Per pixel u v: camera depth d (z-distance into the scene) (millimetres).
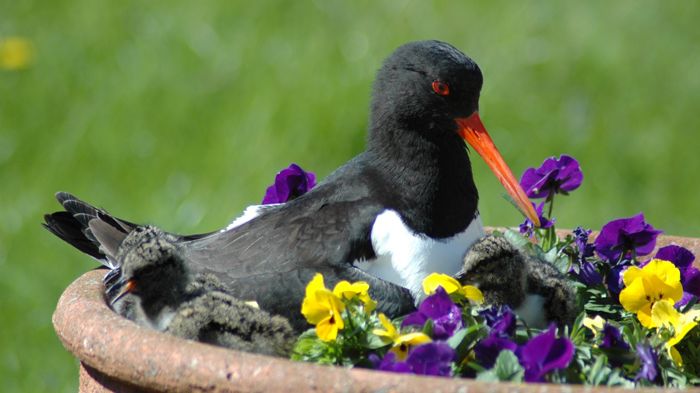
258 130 14344
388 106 7805
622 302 6574
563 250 7512
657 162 14094
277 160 13945
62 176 14375
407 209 7406
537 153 14133
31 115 15289
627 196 13758
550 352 5551
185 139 14625
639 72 15117
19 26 16922
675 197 13844
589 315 7238
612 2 16219
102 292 6520
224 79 15289
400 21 15992
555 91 14914
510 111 14586
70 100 15484
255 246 7324
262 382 5133
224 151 14320
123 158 14477
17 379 11820
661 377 6000
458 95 7777
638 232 7426
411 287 7293
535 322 6895
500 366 5492
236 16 16438
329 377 5051
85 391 6148
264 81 15047
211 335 6156
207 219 13422
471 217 7664
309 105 14383
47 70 15969
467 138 7855
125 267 6547
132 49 16125
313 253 7160
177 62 15742
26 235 13492
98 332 5715
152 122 14875
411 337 5793
